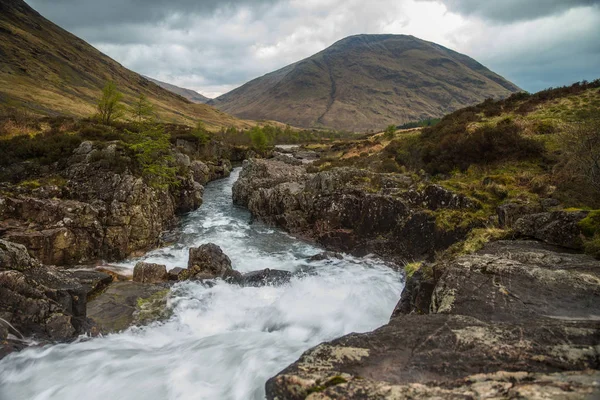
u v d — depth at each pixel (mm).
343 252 23859
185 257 22266
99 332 11930
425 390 4309
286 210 29734
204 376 9609
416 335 5949
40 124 44250
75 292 12195
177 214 34562
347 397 4367
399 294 16000
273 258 22484
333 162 50438
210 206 38719
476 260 9297
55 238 19234
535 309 6914
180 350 11148
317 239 26125
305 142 140625
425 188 22172
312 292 15875
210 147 75125
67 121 48469
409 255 20781
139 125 37969
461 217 19078
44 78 158250
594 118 23562
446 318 6570
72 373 9812
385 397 4266
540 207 15969
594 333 5363
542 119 32062
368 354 5531
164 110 195375
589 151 17812
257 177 41406
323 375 5016
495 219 17578
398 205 22281
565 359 4797
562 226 10820
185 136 69688
